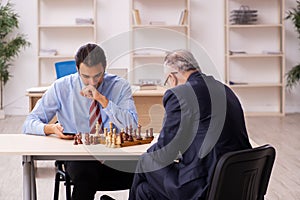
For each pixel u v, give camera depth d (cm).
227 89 278
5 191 498
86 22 940
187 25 938
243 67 987
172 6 965
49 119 343
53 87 337
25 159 297
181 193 259
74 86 328
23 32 959
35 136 330
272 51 960
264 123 876
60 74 588
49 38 962
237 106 273
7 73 920
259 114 964
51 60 964
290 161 611
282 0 943
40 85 946
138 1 961
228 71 952
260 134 777
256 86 966
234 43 978
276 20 976
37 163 604
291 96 992
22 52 962
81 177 326
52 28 960
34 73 967
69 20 962
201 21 971
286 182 528
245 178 258
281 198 477
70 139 321
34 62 966
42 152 288
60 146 301
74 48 967
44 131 331
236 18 948
